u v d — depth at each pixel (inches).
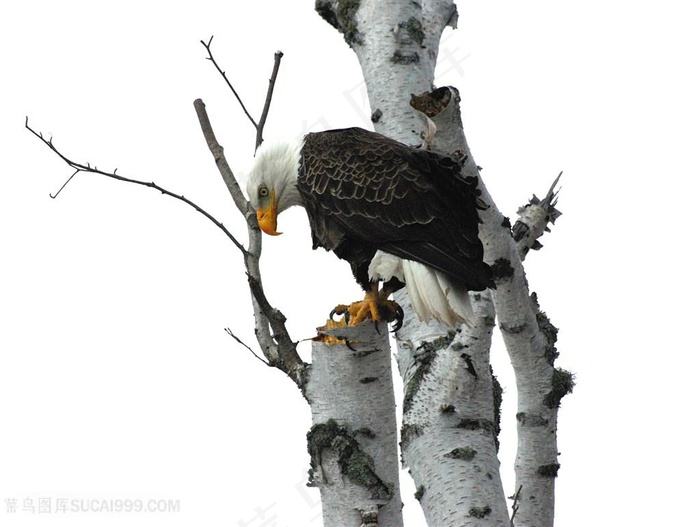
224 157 450.3
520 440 521.0
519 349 495.8
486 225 448.1
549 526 527.2
